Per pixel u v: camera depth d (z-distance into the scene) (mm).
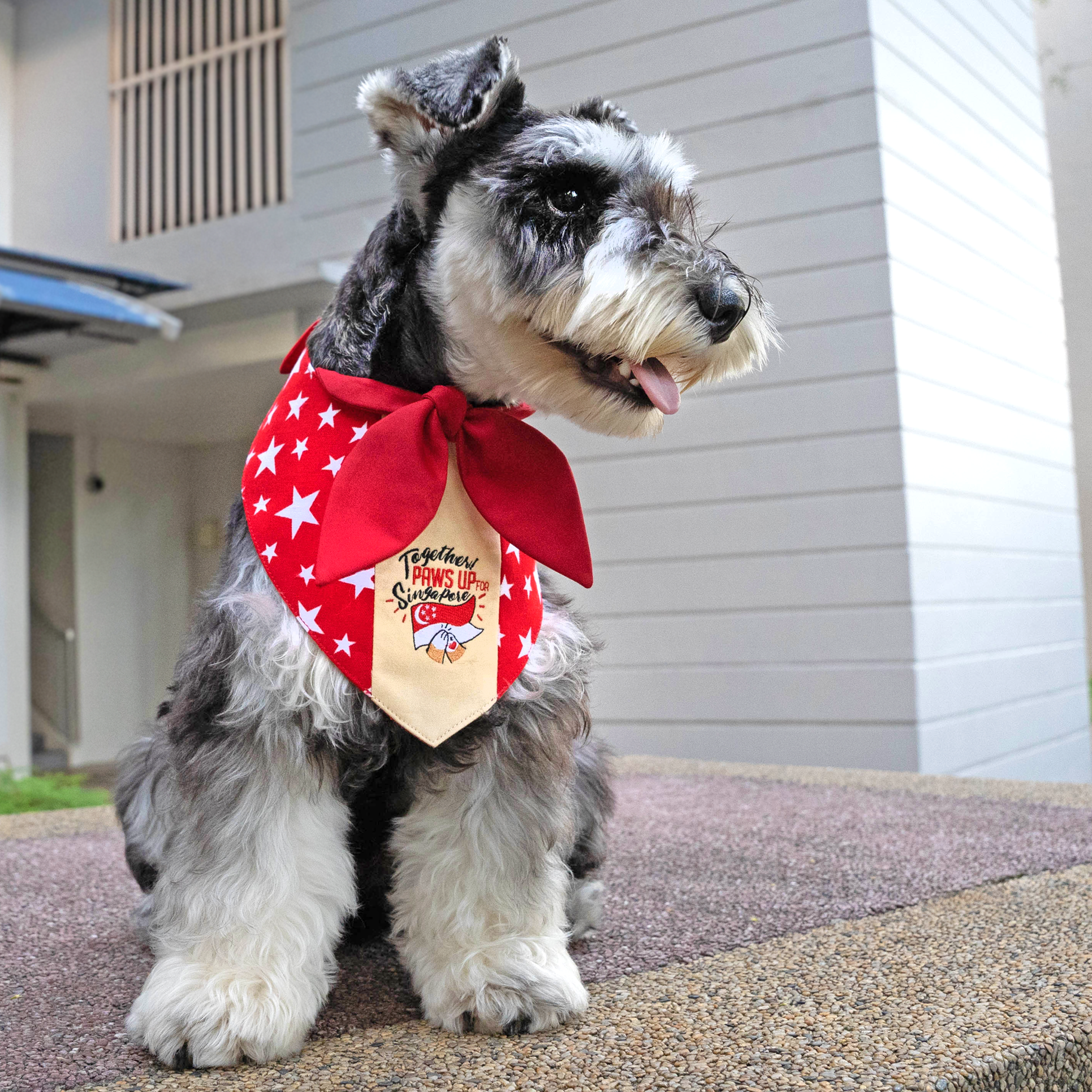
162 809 2113
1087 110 12539
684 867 3219
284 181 8352
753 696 6371
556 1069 1782
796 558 6281
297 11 8180
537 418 7027
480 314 2020
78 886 3174
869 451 6105
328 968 2076
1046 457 8219
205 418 10016
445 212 2072
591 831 2492
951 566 6461
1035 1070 1814
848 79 6160
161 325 7262
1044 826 3783
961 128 7164
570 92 6973
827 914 2693
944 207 6812
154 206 9141
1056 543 8273
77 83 9523
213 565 11523
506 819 1997
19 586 9062
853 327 6148
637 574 6715
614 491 6793
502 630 2037
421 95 2035
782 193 6332
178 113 8984
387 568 1974
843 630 6148
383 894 2332
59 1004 2152
